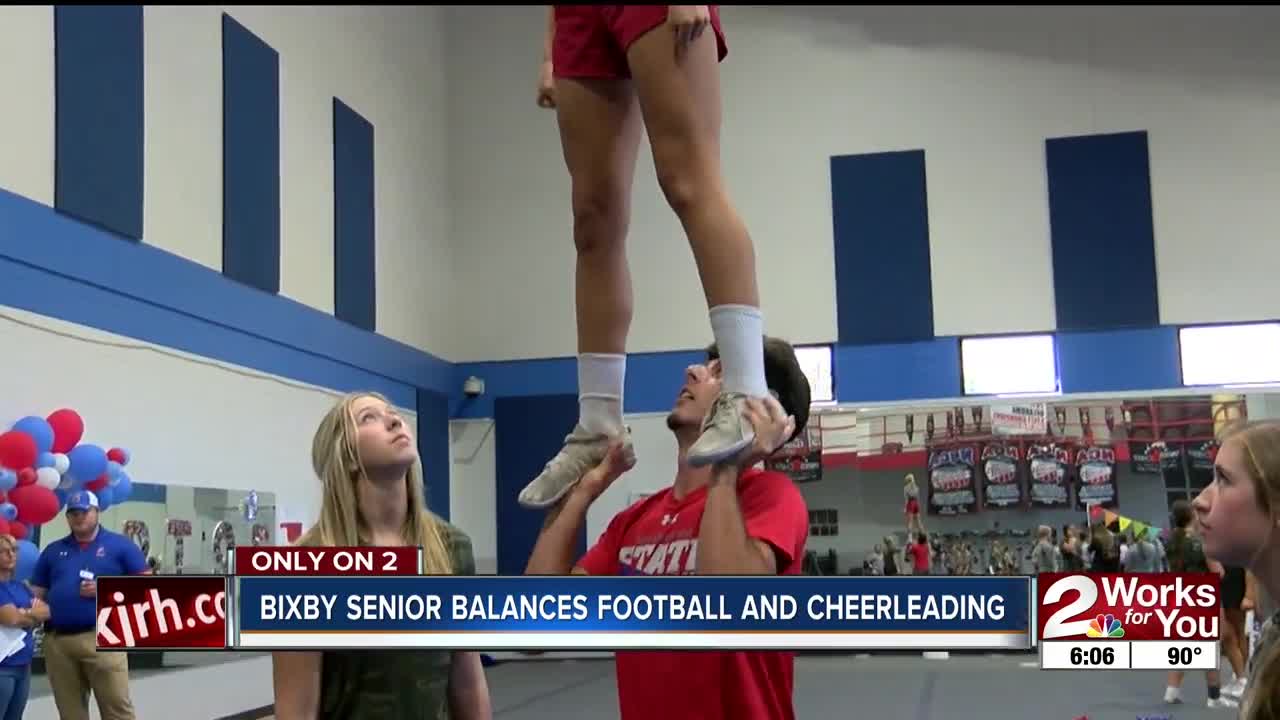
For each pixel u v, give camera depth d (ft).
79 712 16.29
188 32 25.73
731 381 4.95
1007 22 38.32
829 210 38.60
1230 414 33.76
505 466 39.78
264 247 28.30
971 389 37.06
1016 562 33.96
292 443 29.25
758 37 39.65
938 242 37.83
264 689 26.27
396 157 37.11
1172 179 36.88
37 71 20.71
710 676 5.27
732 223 4.87
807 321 38.29
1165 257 36.63
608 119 5.51
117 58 22.94
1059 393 36.65
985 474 34.55
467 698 6.48
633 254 39.01
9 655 14.76
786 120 39.19
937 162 38.19
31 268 20.13
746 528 4.99
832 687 26.61
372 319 34.40
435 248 39.88
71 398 20.92
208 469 25.20
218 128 26.78
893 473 35.17
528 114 41.24
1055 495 34.14
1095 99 37.60
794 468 35.76
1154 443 33.99
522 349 40.24
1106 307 36.68
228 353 26.45
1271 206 36.19
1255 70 36.76
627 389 38.40
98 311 21.84
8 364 19.40
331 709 5.78
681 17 4.71
